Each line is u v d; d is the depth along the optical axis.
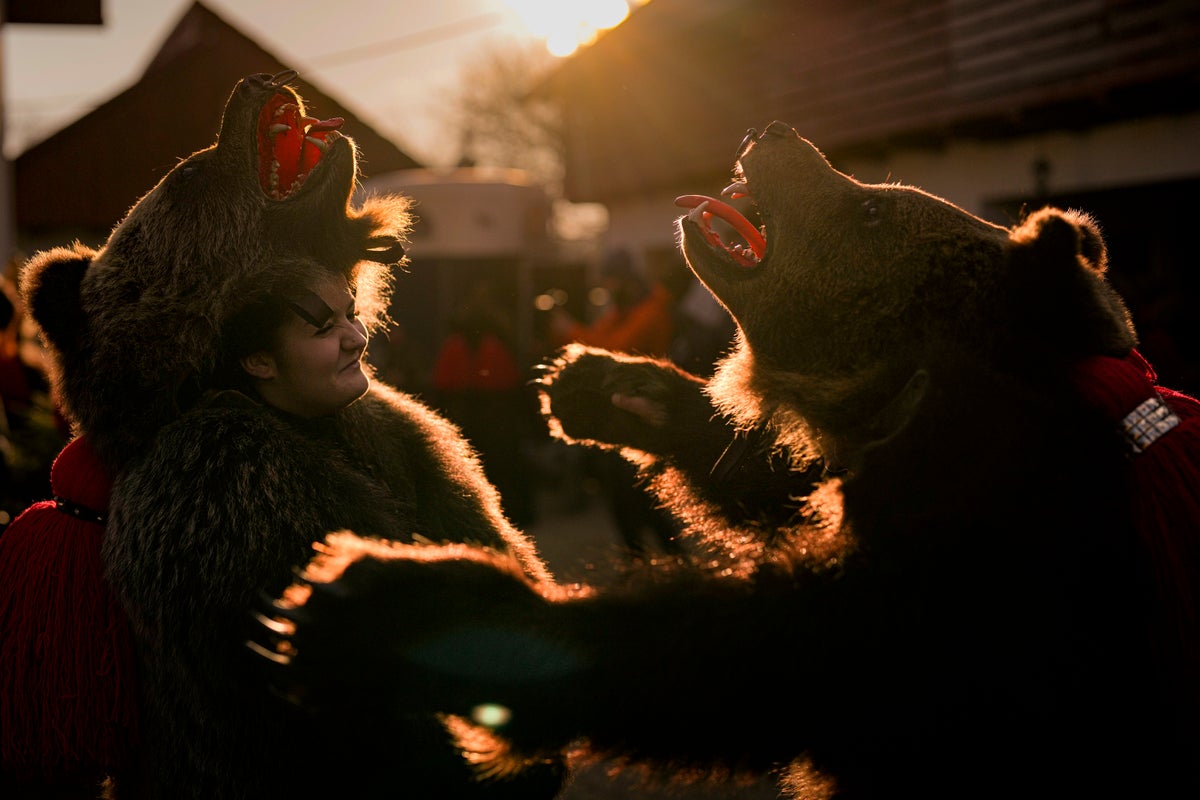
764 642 1.50
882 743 1.57
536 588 1.58
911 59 10.51
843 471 1.80
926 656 1.53
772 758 1.57
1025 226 1.66
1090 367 1.62
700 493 2.19
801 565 1.56
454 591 1.47
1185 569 1.55
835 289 1.81
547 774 1.69
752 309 1.92
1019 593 1.53
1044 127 9.10
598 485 9.33
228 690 1.55
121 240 1.72
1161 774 1.59
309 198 1.72
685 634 1.50
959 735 1.55
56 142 15.44
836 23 11.35
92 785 1.79
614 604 1.53
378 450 1.87
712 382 2.11
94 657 1.66
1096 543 1.56
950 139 10.04
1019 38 9.47
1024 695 1.54
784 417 1.89
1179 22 8.25
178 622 1.56
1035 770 1.57
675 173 13.47
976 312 1.68
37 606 1.67
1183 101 8.20
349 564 1.43
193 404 1.71
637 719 1.49
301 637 1.39
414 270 12.32
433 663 1.43
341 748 1.56
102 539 1.71
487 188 12.22
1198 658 1.55
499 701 1.46
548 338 10.52
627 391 2.25
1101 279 1.80
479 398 7.70
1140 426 1.59
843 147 11.06
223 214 1.69
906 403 1.66
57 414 3.58
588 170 15.29
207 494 1.59
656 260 14.51
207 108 15.85
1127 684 1.58
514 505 7.82
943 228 1.75
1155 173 8.51
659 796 3.63
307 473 1.65
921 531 1.54
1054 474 1.56
